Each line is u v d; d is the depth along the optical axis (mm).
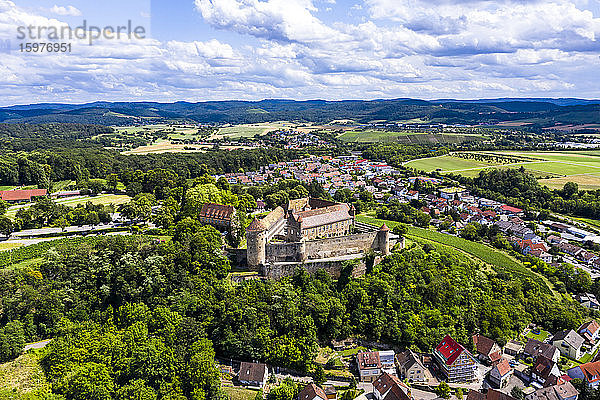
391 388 126812
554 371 149000
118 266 156625
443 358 146875
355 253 185000
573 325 175625
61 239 194500
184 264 159375
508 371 146250
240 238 186250
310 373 140875
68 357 126375
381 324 155250
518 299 187000
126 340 131250
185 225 181875
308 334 145375
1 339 128250
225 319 144500
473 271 196750
